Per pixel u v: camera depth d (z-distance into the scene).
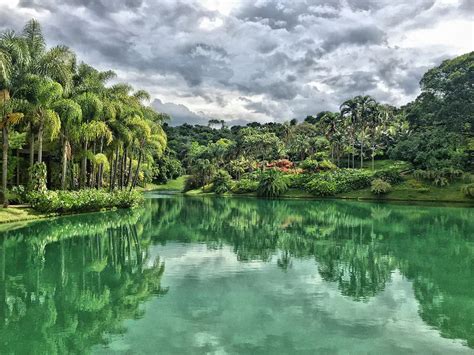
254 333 8.39
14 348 7.69
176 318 9.32
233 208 42.06
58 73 28.70
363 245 19.02
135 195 40.44
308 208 41.66
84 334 8.36
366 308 9.98
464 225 26.45
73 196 30.50
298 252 17.48
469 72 51.00
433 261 15.50
